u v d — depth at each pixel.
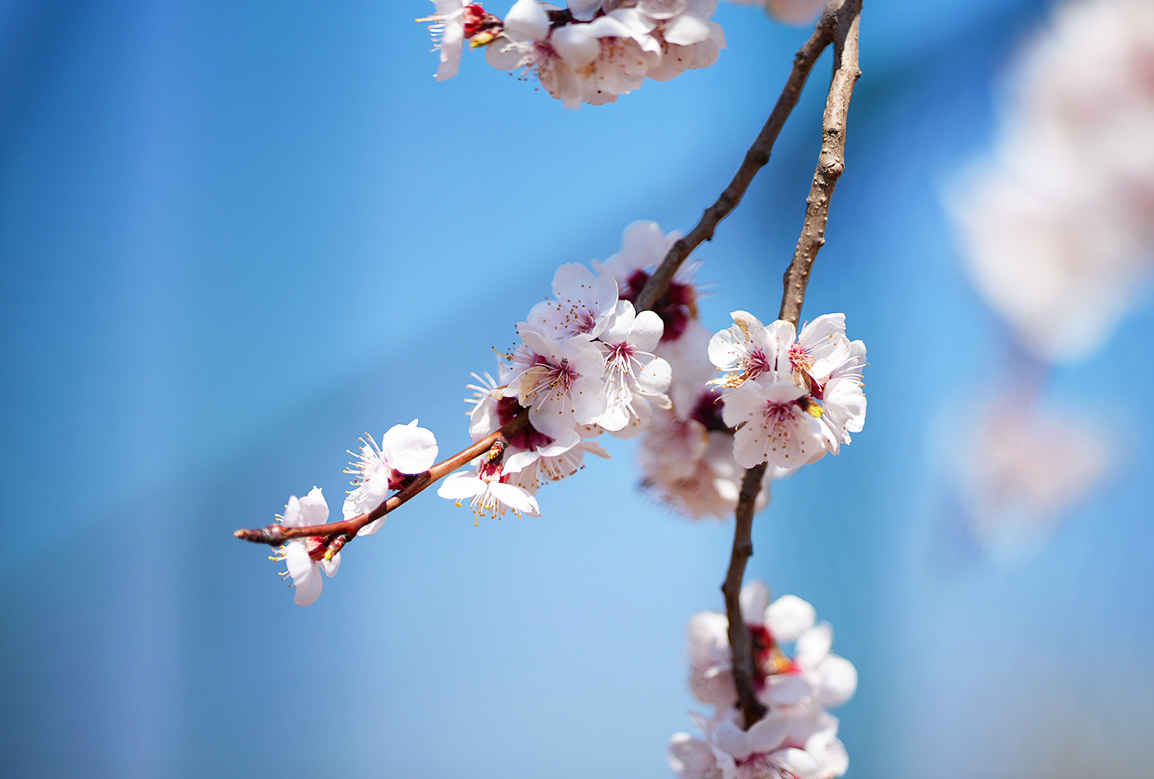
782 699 0.83
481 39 0.77
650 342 0.76
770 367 0.75
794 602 0.85
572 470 0.77
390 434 0.75
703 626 0.84
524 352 0.77
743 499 0.79
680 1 0.76
